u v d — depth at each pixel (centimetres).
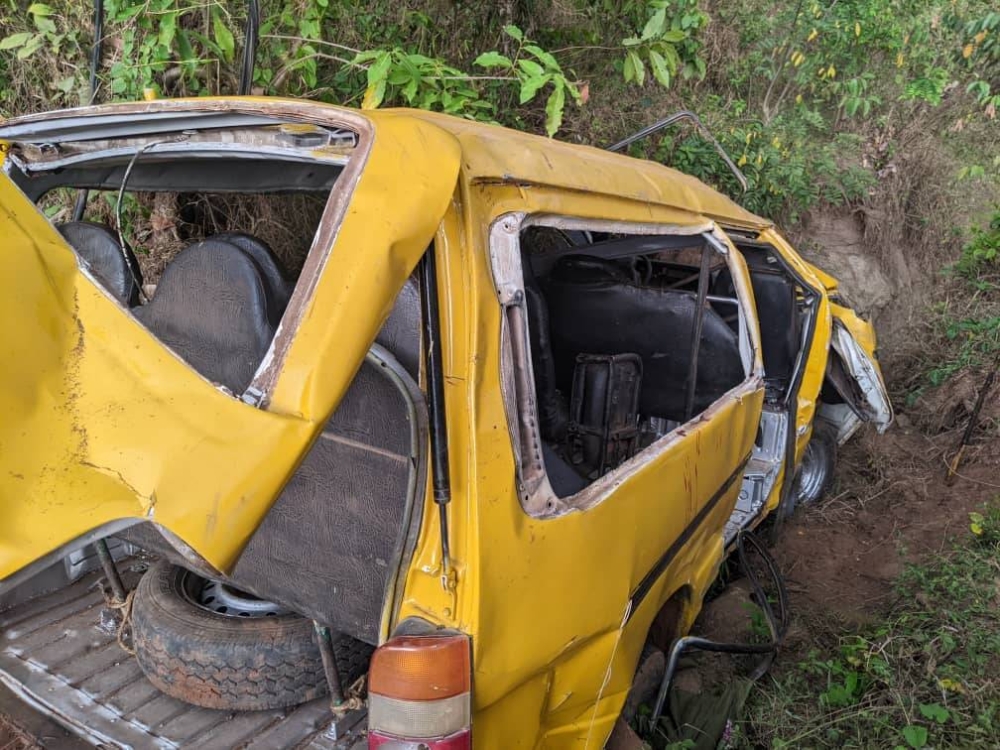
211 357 178
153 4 330
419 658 142
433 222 126
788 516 482
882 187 825
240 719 193
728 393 295
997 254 794
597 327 326
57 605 238
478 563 147
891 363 736
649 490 216
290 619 197
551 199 178
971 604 355
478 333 149
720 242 287
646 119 705
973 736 277
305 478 181
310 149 149
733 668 325
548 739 191
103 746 183
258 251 178
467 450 148
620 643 210
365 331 116
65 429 114
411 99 371
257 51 384
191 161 192
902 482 538
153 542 205
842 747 278
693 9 547
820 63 862
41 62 387
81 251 223
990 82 906
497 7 533
